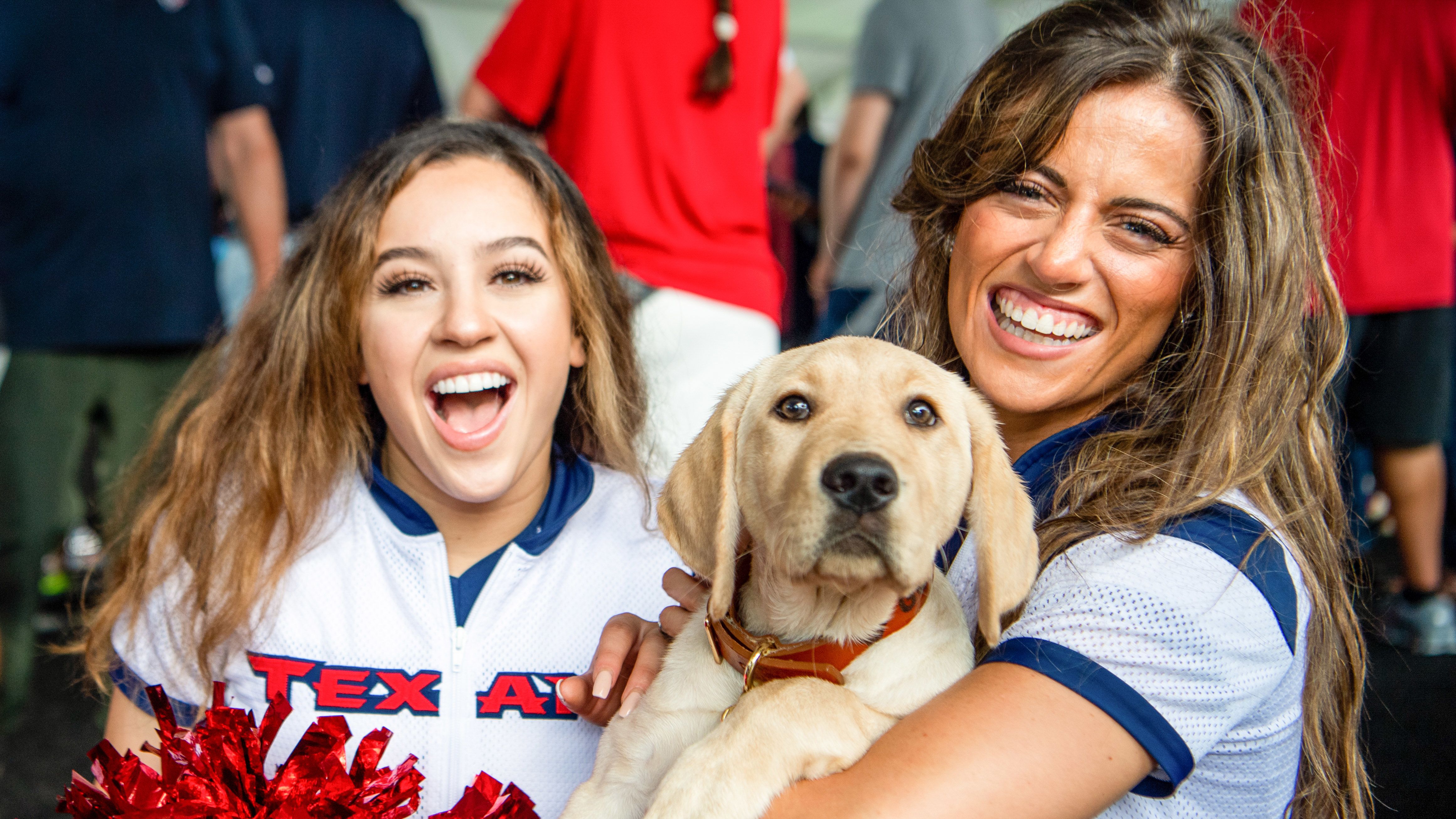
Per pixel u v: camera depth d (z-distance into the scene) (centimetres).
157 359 363
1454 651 395
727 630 160
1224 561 137
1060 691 129
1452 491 446
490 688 186
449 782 183
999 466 157
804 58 1156
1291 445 167
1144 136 159
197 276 361
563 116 328
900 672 150
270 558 193
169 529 201
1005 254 173
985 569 149
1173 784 131
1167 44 164
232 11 389
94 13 337
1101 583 137
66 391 342
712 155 325
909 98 429
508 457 186
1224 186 158
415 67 496
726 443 162
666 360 322
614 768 159
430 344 185
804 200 598
